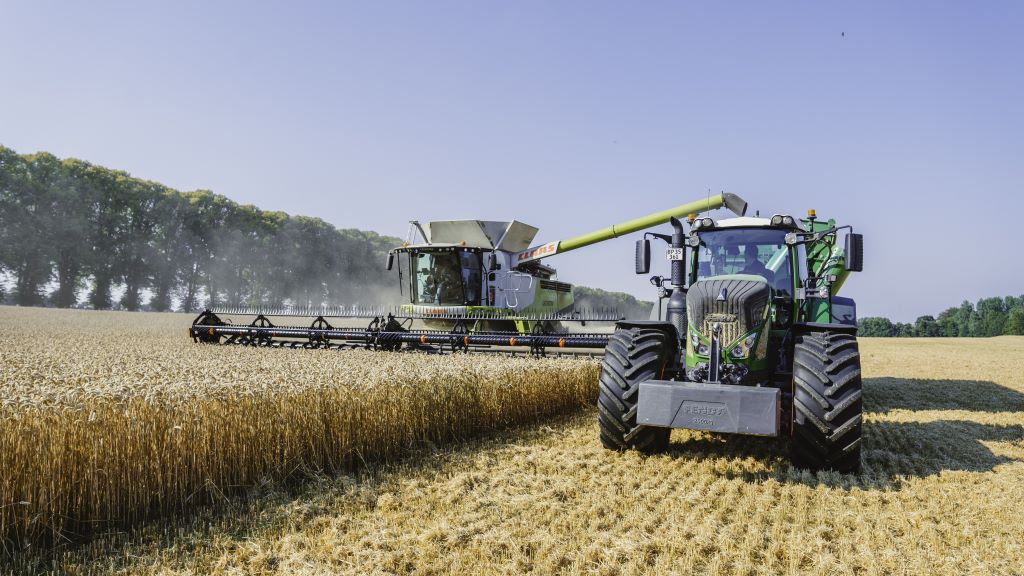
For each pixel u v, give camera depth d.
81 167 52.59
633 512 4.11
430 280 13.66
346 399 5.28
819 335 5.42
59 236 49.16
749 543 3.53
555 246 13.77
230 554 3.52
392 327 11.55
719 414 4.63
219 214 60.81
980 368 15.52
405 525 3.93
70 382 5.02
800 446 5.06
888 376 13.55
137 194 55.00
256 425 4.63
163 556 3.44
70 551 3.51
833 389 4.96
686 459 5.60
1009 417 8.07
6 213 46.91
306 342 12.95
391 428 5.61
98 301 52.34
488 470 5.20
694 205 12.48
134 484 3.96
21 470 3.51
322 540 3.69
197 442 4.28
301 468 4.88
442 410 6.17
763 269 6.30
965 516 4.08
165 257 55.94
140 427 3.98
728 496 4.38
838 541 3.66
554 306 15.52
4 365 6.70
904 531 3.83
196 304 58.12
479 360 8.39
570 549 3.51
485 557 3.44
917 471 5.25
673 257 6.75
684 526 3.80
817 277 6.90
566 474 5.06
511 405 7.07
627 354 5.68
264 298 61.47
